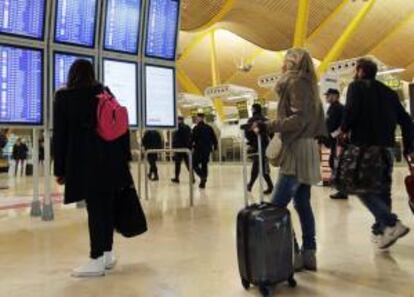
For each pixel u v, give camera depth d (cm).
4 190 1093
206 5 2014
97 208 343
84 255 405
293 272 307
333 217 556
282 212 298
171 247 423
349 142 390
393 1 2281
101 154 337
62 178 340
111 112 336
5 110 548
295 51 333
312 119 326
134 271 347
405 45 2644
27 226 557
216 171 1853
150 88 688
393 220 385
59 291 304
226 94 2212
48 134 606
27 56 566
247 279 296
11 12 550
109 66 641
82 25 612
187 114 2769
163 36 702
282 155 328
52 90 584
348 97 386
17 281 329
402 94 1426
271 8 2098
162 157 2412
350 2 2133
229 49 3139
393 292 286
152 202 756
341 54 2539
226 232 488
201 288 303
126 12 656
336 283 307
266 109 2130
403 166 1708
